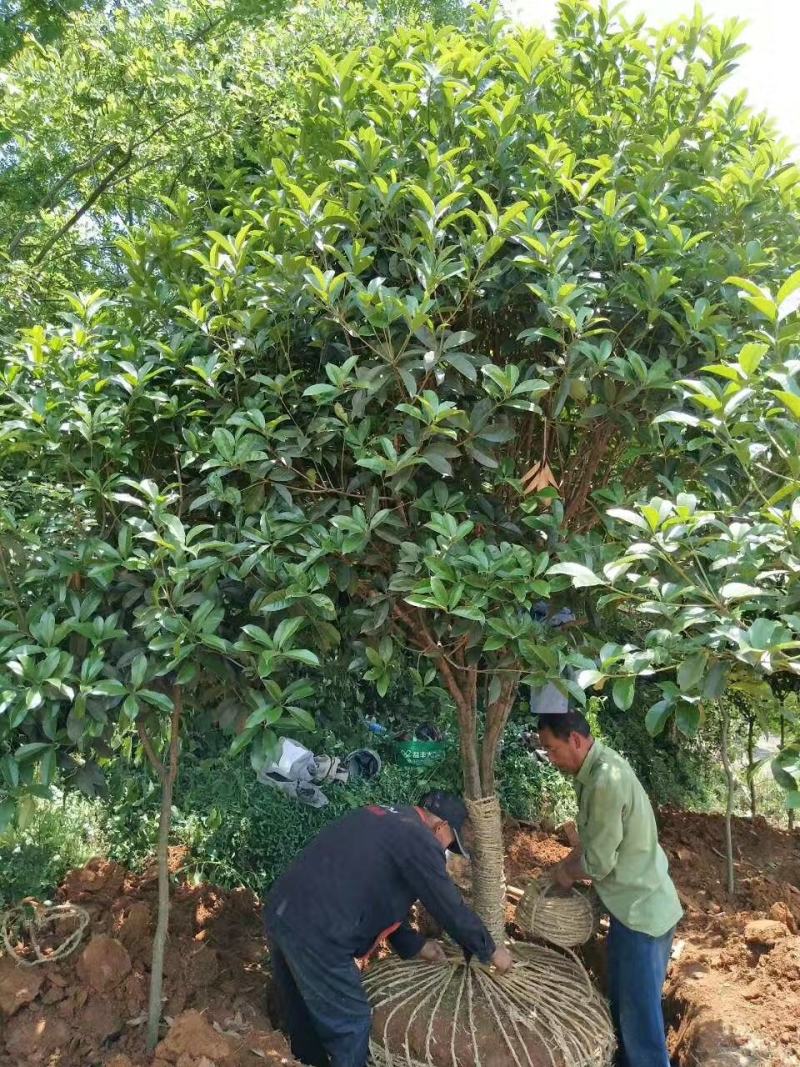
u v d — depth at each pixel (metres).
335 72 3.02
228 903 3.72
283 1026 3.01
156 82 5.00
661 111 3.19
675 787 5.71
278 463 2.62
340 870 2.66
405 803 4.91
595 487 3.17
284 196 2.88
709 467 2.64
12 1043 2.59
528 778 5.57
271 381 2.55
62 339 2.75
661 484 2.74
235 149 5.10
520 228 2.60
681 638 2.10
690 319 2.52
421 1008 2.87
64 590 2.44
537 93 3.13
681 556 2.20
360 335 2.47
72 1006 2.74
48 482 2.72
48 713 2.25
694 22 3.21
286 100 4.81
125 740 3.14
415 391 2.35
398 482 2.39
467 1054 2.70
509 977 3.01
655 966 2.95
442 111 2.98
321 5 5.21
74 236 6.12
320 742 4.61
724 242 2.91
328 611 2.44
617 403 2.61
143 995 2.86
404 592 2.57
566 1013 2.89
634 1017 2.97
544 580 2.54
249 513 2.64
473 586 2.38
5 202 6.47
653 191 2.87
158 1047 2.51
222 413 2.68
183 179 5.72
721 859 4.77
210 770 4.41
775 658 1.89
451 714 5.84
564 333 2.62
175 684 2.48
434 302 2.41
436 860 2.71
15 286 3.79
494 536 2.77
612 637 3.01
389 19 5.84
